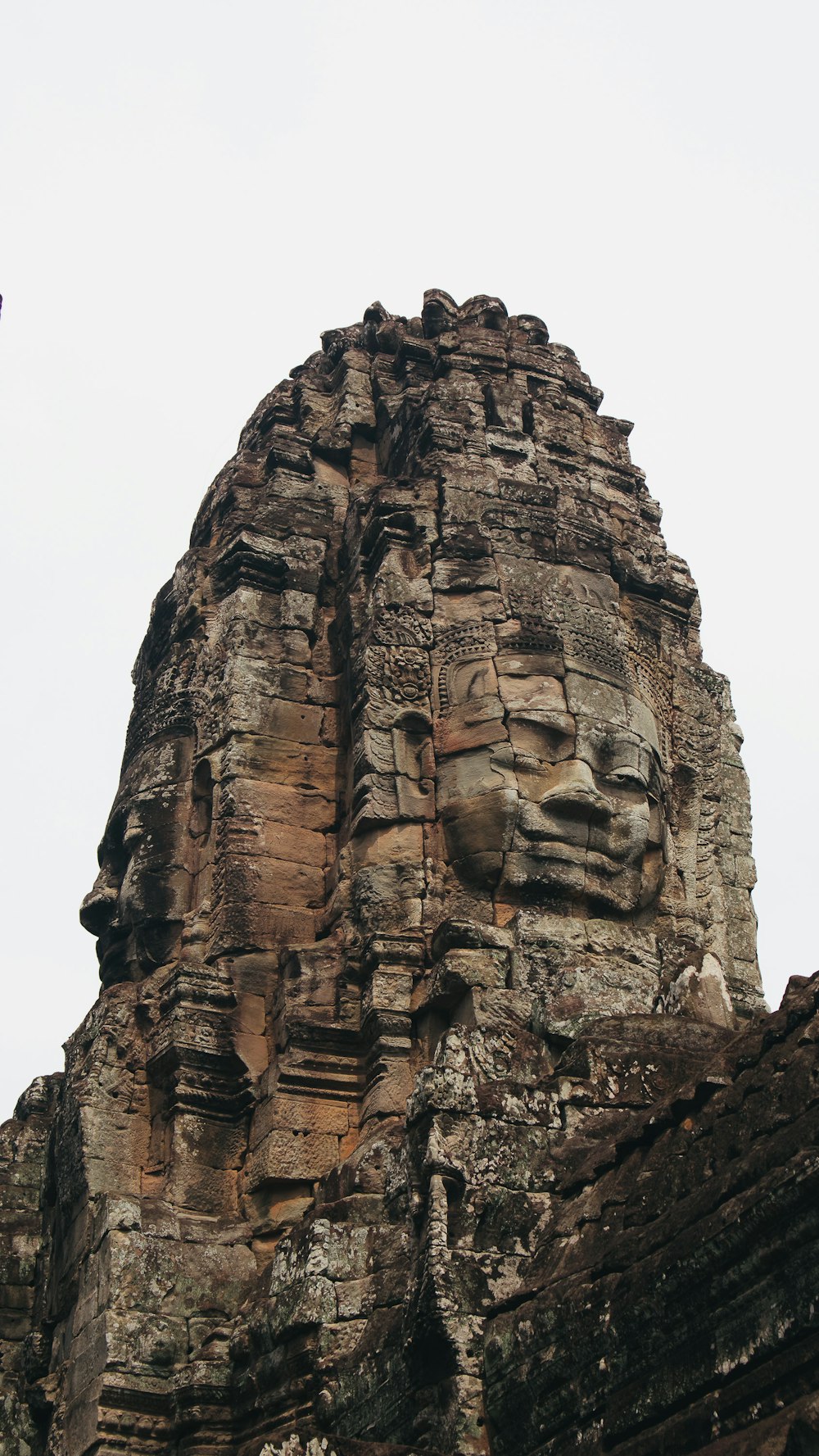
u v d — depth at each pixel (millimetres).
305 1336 16734
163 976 21578
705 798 22750
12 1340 22781
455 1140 15578
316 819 22203
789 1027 13453
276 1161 19453
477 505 22656
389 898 20359
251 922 21297
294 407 26734
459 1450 13742
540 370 25172
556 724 20984
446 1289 14609
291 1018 20141
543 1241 14945
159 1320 18250
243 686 22688
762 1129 12977
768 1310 11578
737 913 22672
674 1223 12852
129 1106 20797
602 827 20781
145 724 23562
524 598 21906
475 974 19250
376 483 25375
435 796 20938
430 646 21719
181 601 24141
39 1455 19344
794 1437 10852
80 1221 20016
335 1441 13219
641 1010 19219
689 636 23906
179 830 22531
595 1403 12820
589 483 24234
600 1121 16109
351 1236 17250
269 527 24109
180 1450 17469
